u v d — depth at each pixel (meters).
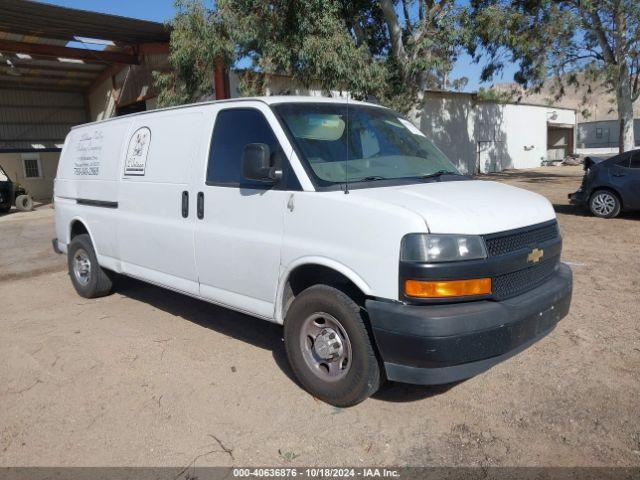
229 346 5.16
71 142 7.14
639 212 11.91
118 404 4.10
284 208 4.08
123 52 20.69
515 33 17.00
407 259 3.38
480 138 31.78
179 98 15.16
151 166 5.39
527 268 3.79
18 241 12.48
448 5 14.95
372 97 15.62
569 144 43.12
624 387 4.09
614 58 20.48
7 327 5.95
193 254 4.91
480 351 3.38
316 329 4.04
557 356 4.64
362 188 3.98
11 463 3.40
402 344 3.38
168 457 3.41
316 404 4.02
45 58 19.45
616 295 6.20
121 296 7.03
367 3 16.11
